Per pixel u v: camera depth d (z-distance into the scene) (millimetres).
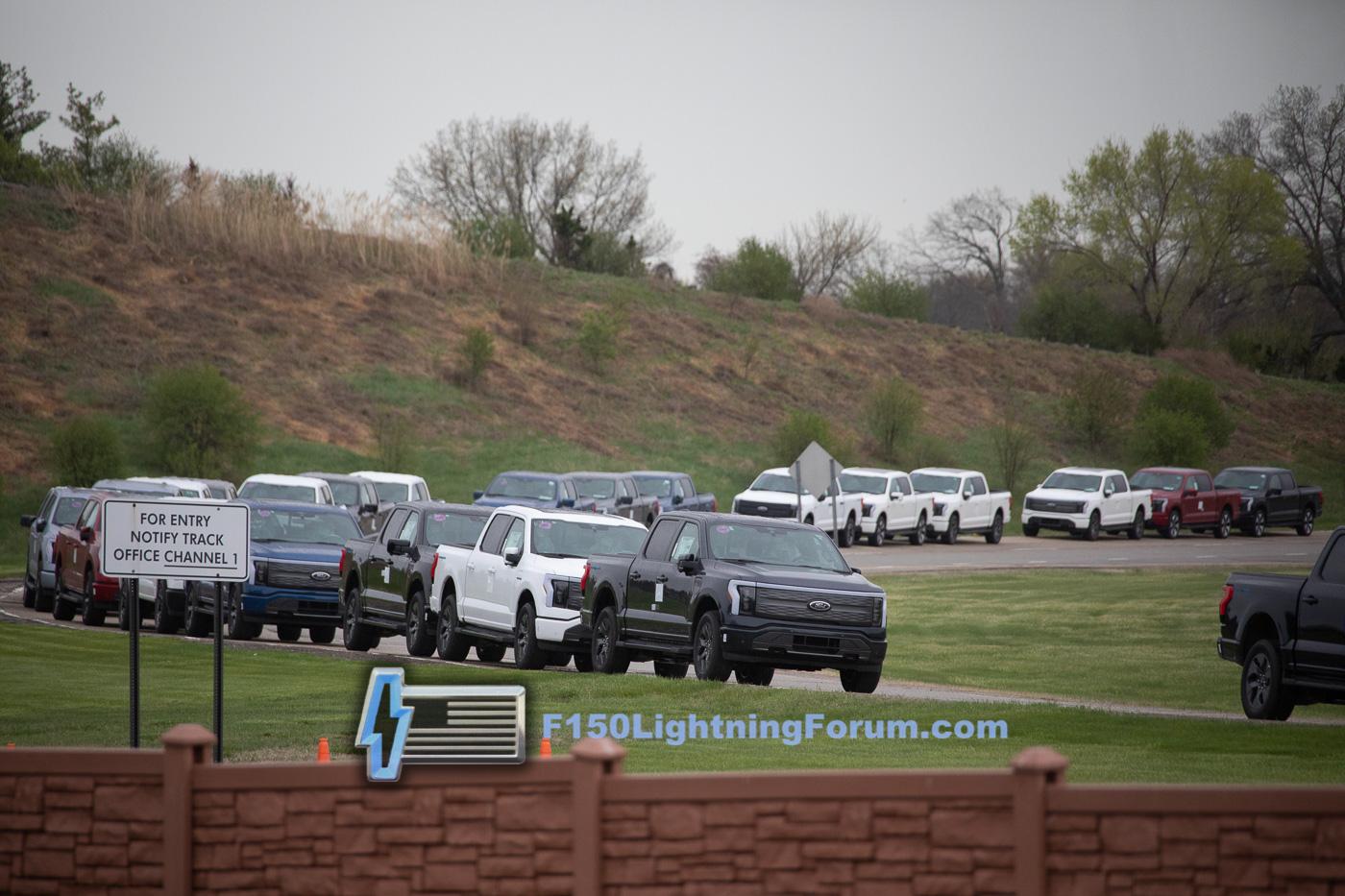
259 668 80750
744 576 73062
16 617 108812
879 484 196000
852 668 73750
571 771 31406
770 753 56719
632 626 78188
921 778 30250
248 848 31984
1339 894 29016
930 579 149625
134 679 47375
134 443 198500
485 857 31578
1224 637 71375
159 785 32531
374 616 91938
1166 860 29484
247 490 123562
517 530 84562
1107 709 72500
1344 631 64750
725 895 30609
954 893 30047
